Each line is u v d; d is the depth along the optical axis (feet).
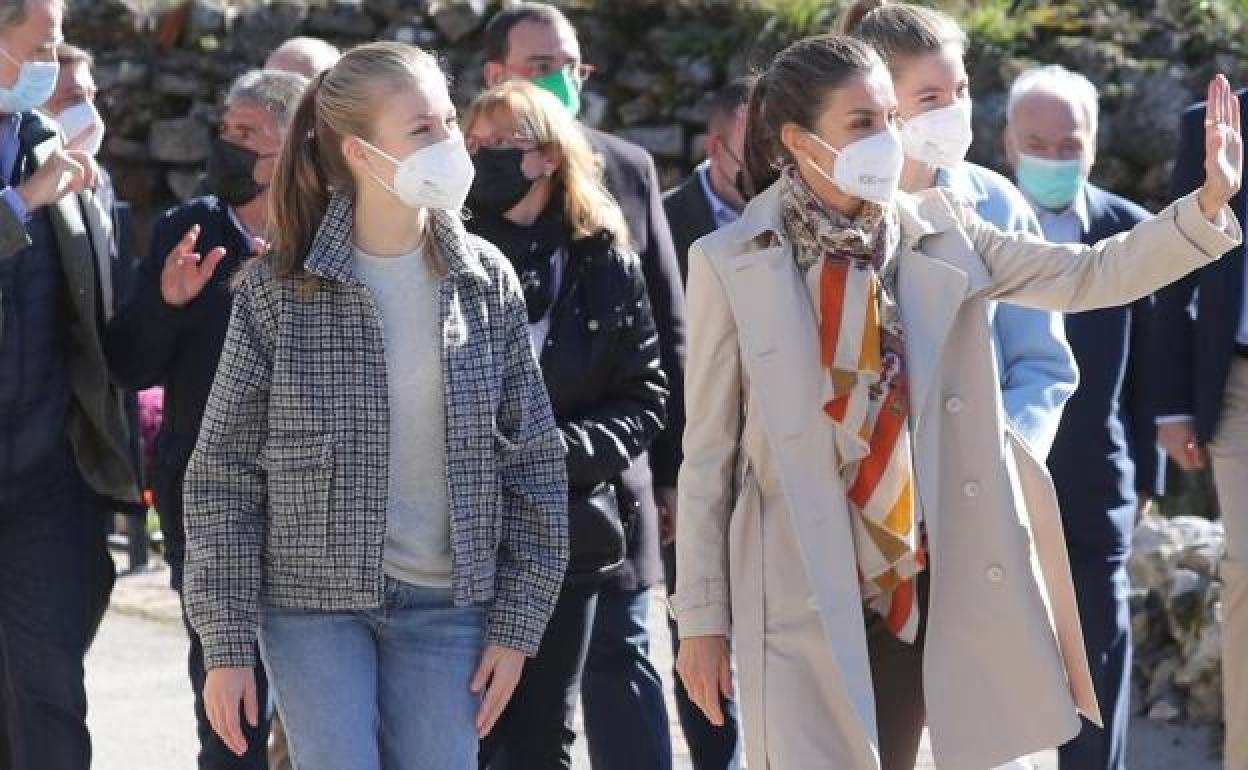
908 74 22.43
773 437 20.86
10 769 27.68
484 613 21.16
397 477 20.61
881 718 21.80
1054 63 50.75
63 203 25.99
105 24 58.08
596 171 26.30
